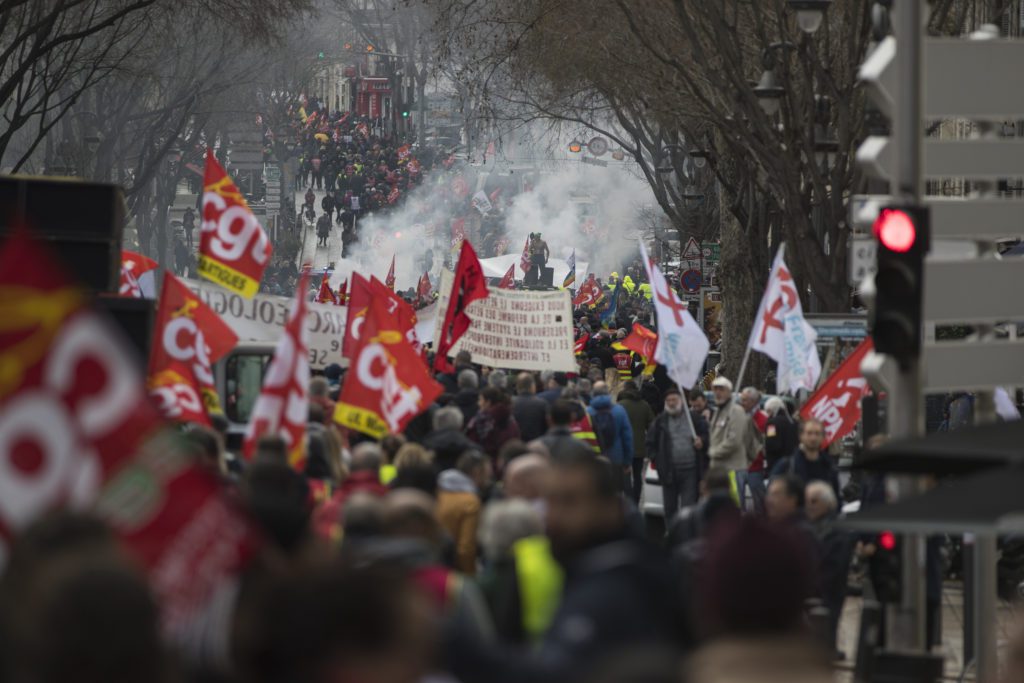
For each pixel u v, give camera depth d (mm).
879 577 29750
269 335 47250
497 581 19281
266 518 16234
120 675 8641
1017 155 26828
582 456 16297
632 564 13984
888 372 26094
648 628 13609
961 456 20062
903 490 25422
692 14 82688
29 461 10648
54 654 8602
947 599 44406
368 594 9078
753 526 10828
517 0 90500
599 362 85812
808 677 9859
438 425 33500
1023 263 26641
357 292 43562
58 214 31781
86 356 10578
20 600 9078
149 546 11203
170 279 32281
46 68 98125
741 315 91750
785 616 10477
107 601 8695
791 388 47062
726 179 91188
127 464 10852
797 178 67938
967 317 26328
